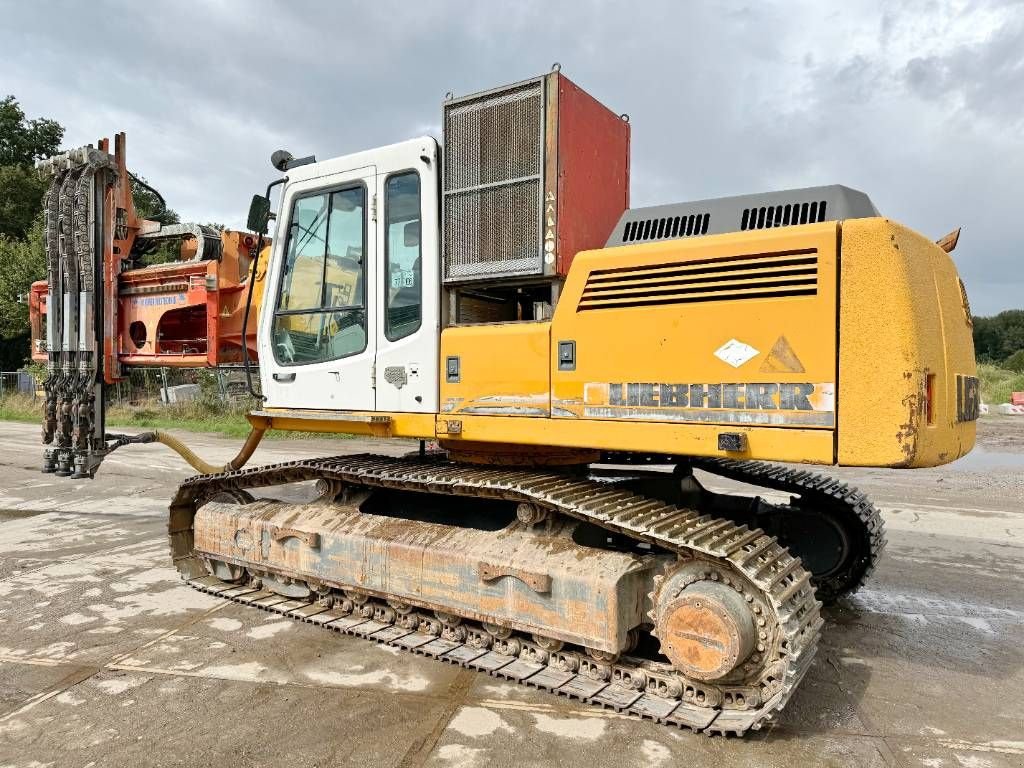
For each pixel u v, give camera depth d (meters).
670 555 3.93
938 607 5.16
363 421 4.38
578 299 3.70
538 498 3.73
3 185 39.47
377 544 4.36
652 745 3.23
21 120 44.94
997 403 22.27
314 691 3.74
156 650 4.27
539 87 3.88
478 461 4.49
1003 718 3.54
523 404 3.86
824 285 3.13
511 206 3.95
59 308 6.03
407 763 3.07
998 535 7.23
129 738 3.26
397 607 4.41
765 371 3.23
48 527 7.60
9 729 3.34
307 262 4.85
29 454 13.55
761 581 3.16
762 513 5.16
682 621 3.35
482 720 3.45
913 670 4.10
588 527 4.20
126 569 5.99
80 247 5.73
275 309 4.99
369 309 4.46
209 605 5.07
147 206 29.48
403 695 3.70
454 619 4.20
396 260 4.37
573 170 3.96
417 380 4.24
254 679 3.88
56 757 3.10
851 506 4.92
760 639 3.25
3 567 6.05
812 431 3.14
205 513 5.38
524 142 3.91
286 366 4.88
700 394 3.37
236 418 19.92
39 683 3.82
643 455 4.99
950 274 3.61
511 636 4.01
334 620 4.58
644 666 3.63
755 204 3.64
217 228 5.94
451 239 4.14
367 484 4.61
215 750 3.16
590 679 3.69
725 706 3.37
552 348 3.77
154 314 5.86
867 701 3.71
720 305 3.34
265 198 4.94
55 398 6.02
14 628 4.62
